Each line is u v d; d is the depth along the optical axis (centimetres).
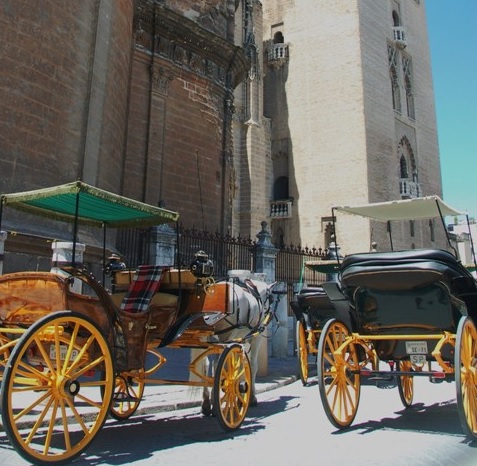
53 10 1263
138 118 2108
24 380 514
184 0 2494
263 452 565
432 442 605
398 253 663
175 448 583
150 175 2097
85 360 532
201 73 2409
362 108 3672
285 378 1202
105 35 1452
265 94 4181
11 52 1154
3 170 1112
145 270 680
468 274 699
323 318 1208
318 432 668
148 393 904
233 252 1680
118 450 570
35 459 470
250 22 3809
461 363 592
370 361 773
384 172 3747
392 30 4259
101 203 670
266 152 3969
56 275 524
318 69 3959
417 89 4475
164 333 671
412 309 666
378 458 535
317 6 4053
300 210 3819
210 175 2386
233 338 840
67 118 1284
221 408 662
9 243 1083
